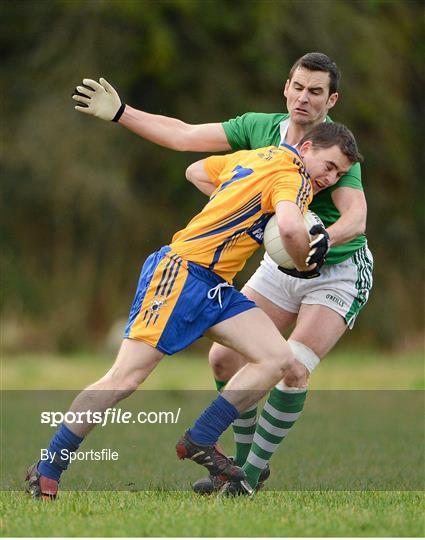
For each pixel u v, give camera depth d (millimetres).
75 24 85938
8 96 88625
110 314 86938
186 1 84688
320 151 21078
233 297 20609
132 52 85438
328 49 87188
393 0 93625
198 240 20328
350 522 17172
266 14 85188
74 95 23688
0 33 89062
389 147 91375
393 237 92375
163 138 23953
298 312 23672
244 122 23797
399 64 92562
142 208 88125
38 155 85375
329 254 22406
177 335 20125
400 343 90125
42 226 87500
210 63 86812
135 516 17641
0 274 87062
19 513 18172
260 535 16172
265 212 20359
